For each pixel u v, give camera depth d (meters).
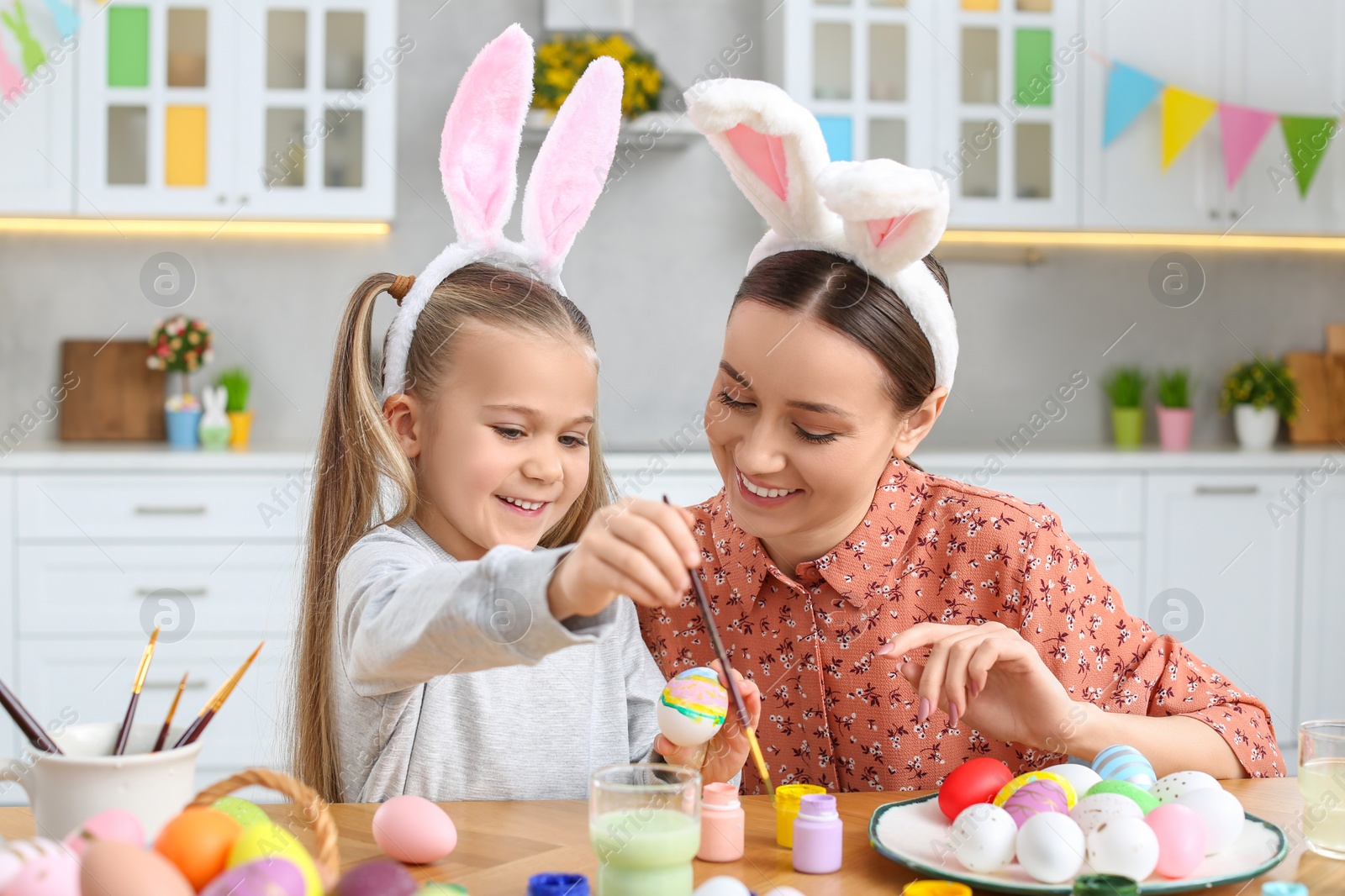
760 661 1.16
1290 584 2.90
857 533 1.13
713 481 2.70
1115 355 3.39
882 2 2.92
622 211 3.22
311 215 2.88
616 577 0.69
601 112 1.17
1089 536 2.85
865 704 1.13
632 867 0.66
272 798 2.46
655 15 3.16
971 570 1.14
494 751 1.06
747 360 0.98
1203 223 3.05
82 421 3.05
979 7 2.96
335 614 1.08
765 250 1.08
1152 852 0.68
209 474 2.62
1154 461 2.86
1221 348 3.41
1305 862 0.75
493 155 1.14
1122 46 3.00
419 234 3.17
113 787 0.67
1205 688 1.08
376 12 2.86
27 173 2.80
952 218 2.97
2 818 0.80
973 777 0.80
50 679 2.59
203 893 0.55
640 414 3.23
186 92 2.83
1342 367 3.31
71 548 2.59
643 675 1.15
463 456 1.03
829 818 0.73
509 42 1.12
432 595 0.79
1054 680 0.90
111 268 3.11
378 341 3.07
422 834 0.72
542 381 1.02
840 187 0.95
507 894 0.68
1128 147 3.03
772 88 1.00
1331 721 0.81
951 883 0.68
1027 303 3.36
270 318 3.15
